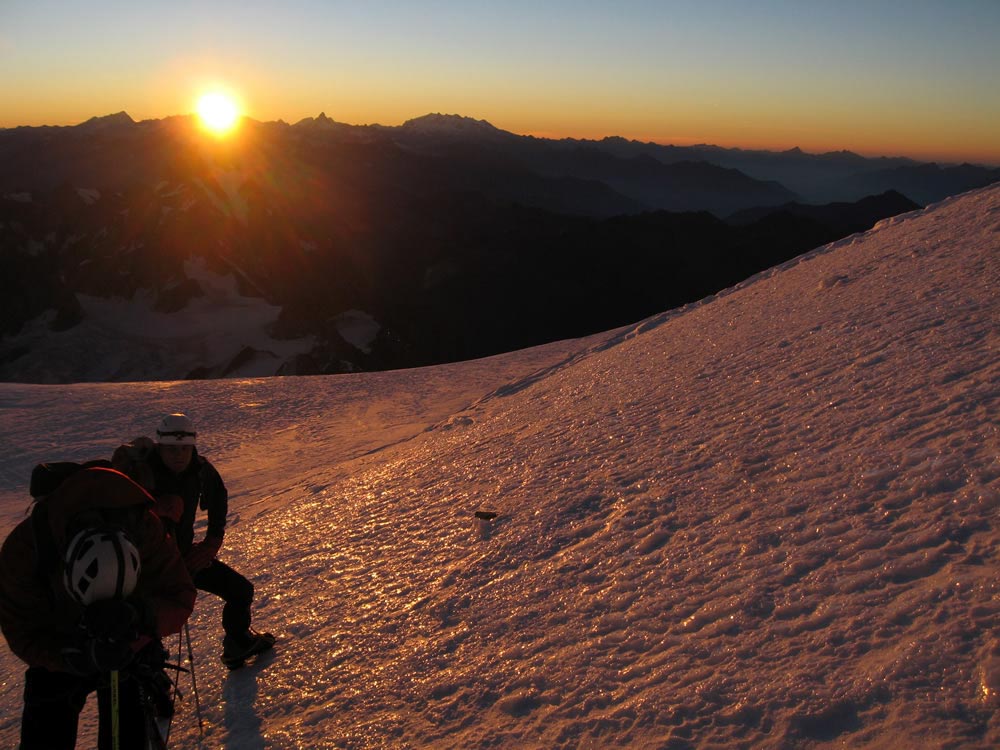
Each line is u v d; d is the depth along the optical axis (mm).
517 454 7801
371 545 6117
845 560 3275
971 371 5164
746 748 2391
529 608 3992
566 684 3154
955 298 7512
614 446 6707
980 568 2818
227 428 25375
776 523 3900
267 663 4383
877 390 5508
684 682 2846
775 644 2869
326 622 4734
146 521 3002
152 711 3051
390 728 3328
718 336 11016
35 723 3021
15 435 24516
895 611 2764
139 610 2783
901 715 2248
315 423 25453
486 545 5168
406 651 4000
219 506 4094
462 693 3400
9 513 16766
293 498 11102
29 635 2920
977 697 2195
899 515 3488
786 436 5242
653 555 4102
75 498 2852
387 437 21172
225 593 4422
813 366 6965
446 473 8258
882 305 8500
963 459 3764
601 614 3648
